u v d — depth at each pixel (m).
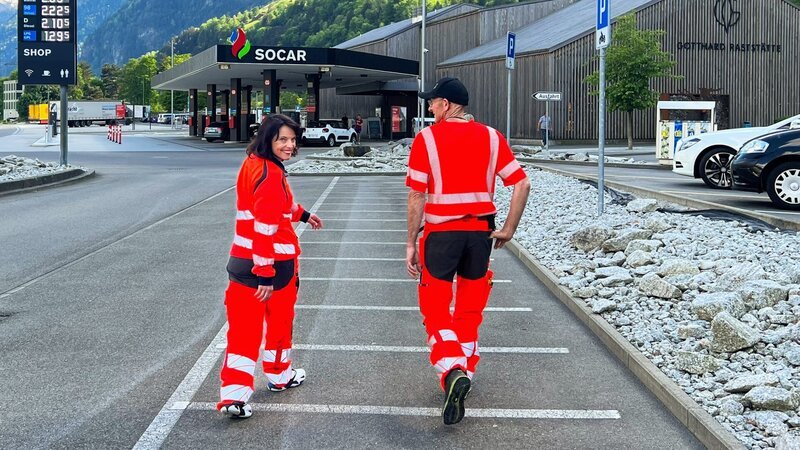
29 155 35.69
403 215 13.59
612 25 40.16
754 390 4.39
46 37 23.91
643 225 9.76
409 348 6.01
